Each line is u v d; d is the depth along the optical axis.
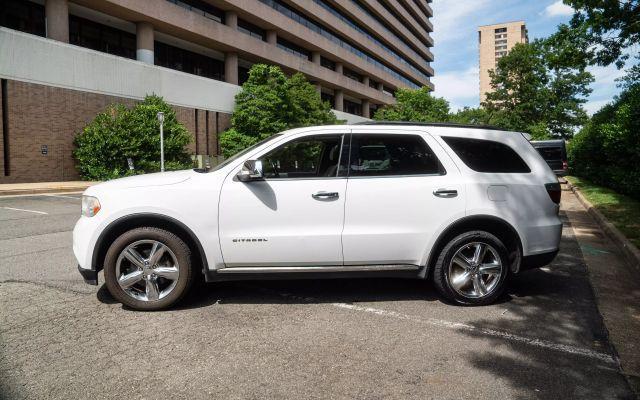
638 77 15.54
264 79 33.50
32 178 20.75
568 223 10.66
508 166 4.73
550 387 2.96
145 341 3.58
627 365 3.30
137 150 23.25
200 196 4.24
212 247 4.26
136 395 2.78
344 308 4.45
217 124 32.88
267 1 40.75
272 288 5.09
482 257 4.55
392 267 4.47
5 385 2.87
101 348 3.45
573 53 13.52
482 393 2.87
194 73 36.41
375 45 62.34
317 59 49.72
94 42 28.52
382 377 3.05
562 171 21.91
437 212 4.46
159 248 4.25
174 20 29.72
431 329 3.93
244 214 4.28
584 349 3.56
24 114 20.33
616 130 13.38
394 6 68.00
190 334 3.74
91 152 22.28
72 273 5.57
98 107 23.84
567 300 4.82
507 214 4.54
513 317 4.27
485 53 141.12
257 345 3.54
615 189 16.61
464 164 4.61
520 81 48.47
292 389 2.88
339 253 4.38
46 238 8.02
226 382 2.95
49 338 3.62
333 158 4.58
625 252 7.13
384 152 4.58
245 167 4.27
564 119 48.06
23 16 24.30
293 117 34.56
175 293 4.26
